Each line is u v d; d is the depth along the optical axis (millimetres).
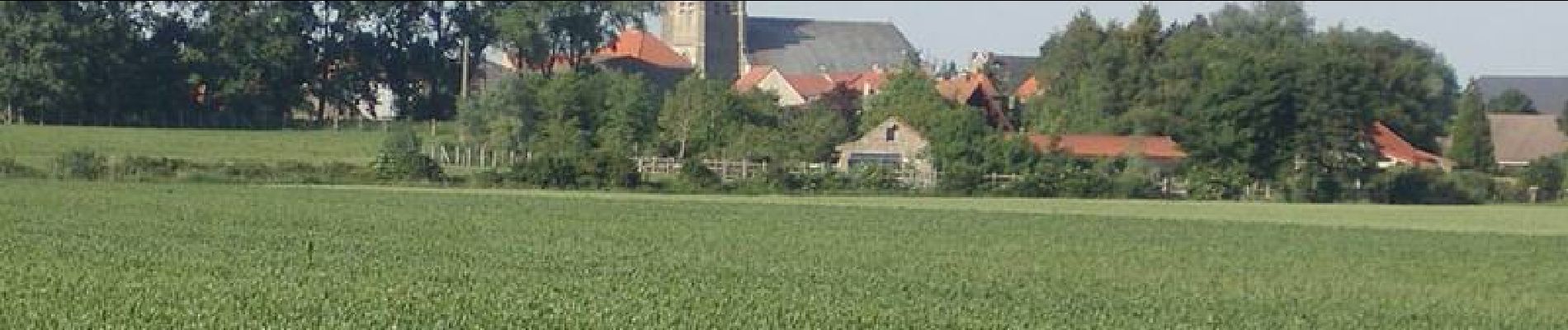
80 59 176750
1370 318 43406
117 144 148750
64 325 32938
